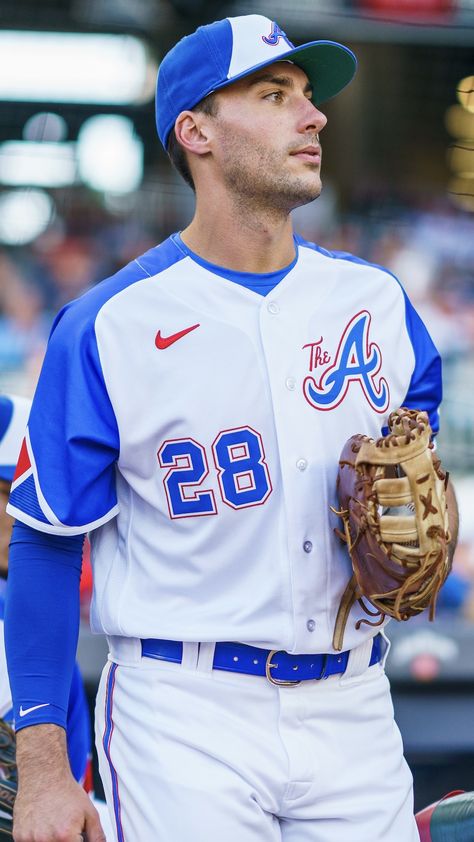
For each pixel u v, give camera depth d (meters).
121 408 3.85
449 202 18.36
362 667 4.03
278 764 3.79
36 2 15.78
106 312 3.90
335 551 3.92
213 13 15.20
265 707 3.84
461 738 8.39
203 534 3.83
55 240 18.19
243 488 3.82
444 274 17.61
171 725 3.79
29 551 3.94
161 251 4.11
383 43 16.31
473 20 15.09
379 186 18.50
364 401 4.02
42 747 3.77
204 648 3.84
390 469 3.73
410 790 4.11
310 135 3.95
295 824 3.92
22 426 5.05
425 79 17.84
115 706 3.98
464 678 8.83
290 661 3.86
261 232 3.97
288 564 3.81
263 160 3.88
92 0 15.77
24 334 16.36
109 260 18.16
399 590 3.72
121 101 17.72
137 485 3.91
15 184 18.14
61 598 3.92
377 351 4.10
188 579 3.86
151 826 3.75
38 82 17.38
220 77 3.90
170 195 18.55
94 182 18.39
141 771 3.81
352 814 3.88
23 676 3.86
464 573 10.36
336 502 3.91
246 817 3.71
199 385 3.84
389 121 18.27
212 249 4.01
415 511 3.65
